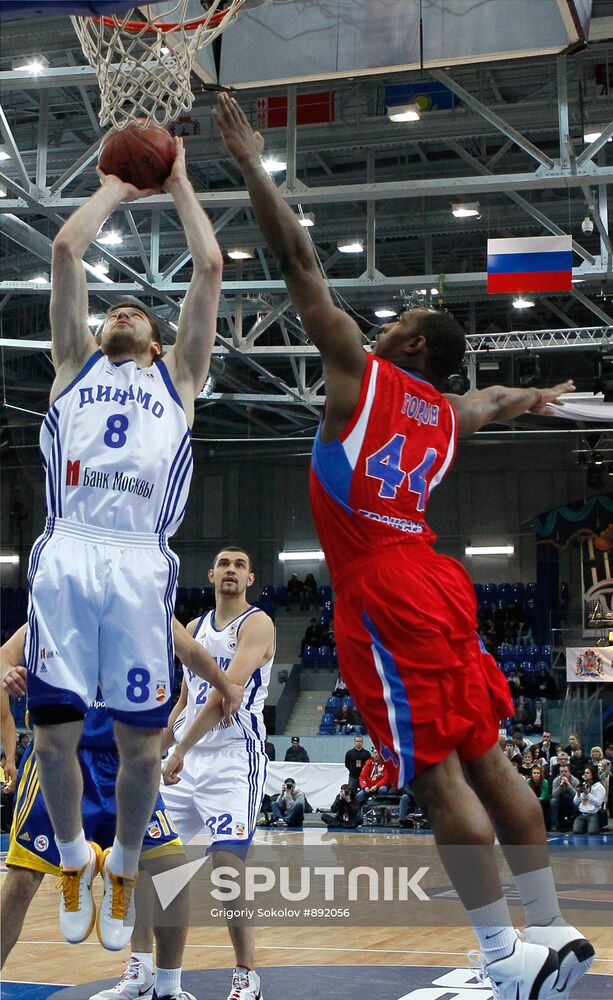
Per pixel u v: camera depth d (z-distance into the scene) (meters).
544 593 26.61
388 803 18.23
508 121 15.05
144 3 2.98
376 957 5.65
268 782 18.83
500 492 29.83
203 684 4.95
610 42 13.95
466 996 4.46
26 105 16.06
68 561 3.16
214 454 30.72
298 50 7.48
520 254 12.52
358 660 2.73
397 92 15.11
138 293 15.98
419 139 15.30
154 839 4.12
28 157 16.55
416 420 2.92
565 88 12.60
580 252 14.98
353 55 7.47
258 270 20.27
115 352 3.36
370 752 18.52
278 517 30.64
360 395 2.82
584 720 21.41
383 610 2.71
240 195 13.45
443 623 2.71
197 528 30.77
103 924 3.42
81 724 3.18
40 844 3.80
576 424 27.23
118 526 3.23
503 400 3.39
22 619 28.53
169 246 18.62
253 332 18.70
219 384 24.48
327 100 14.45
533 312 23.05
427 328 3.06
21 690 3.66
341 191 13.04
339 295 19.22
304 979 4.91
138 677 3.17
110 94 3.65
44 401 24.17
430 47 7.32
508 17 7.35
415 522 2.89
